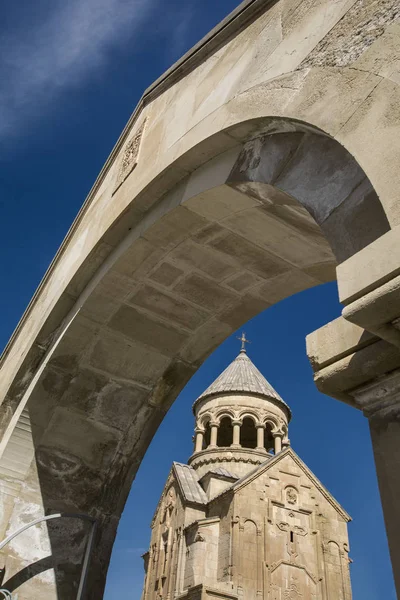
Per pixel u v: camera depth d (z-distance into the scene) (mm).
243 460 35656
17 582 5723
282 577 27922
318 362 2832
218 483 33562
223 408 38812
